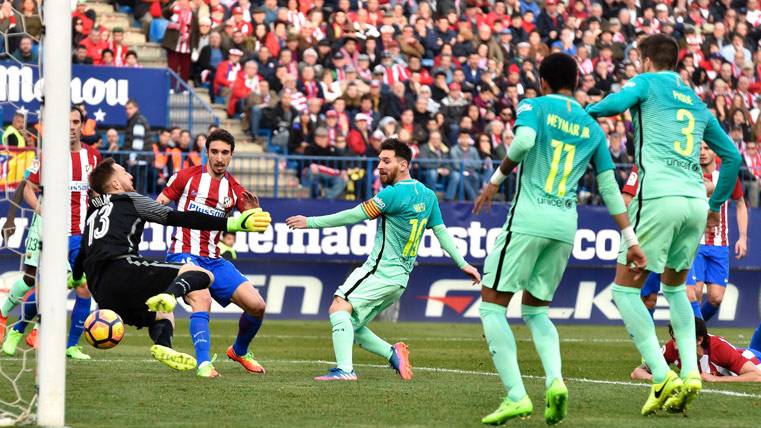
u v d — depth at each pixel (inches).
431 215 805.9
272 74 1759.4
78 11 1713.8
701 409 648.4
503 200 1560.0
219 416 590.2
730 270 1581.0
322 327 1382.9
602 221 1542.8
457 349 1101.1
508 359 573.9
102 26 1720.0
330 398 668.1
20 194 904.9
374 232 1498.5
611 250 1545.3
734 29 2217.0
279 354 1015.6
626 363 977.5
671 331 807.7
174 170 1473.9
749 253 1556.3
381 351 800.3
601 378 837.8
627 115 1839.3
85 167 915.4
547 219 573.9
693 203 629.3
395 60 1865.2
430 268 1533.0
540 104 581.3
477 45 1952.5
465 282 1536.7
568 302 1550.2
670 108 637.3
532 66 1984.5
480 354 1042.7
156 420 572.4
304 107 1743.4
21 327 902.4
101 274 719.7
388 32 1911.9
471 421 587.2
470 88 1862.7
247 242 1475.1
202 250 788.6
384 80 1836.9
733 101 2016.5
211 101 1779.0
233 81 1756.9
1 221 1387.8
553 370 573.6
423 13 1957.4
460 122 1795.0
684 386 601.6
